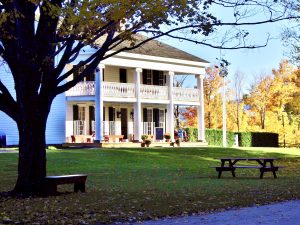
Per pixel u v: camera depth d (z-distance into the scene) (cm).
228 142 5056
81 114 3916
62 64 1489
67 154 2978
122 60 3778
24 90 1478
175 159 3077
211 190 1669
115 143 3675
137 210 1229
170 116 4128
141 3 1261
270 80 5794
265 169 2186
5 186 1802
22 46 1424
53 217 1122
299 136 5703
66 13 1305
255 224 1042
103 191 1636
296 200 1447
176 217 1144
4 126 3697
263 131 5772
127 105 4184
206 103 5766
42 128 1512
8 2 1394
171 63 4138
